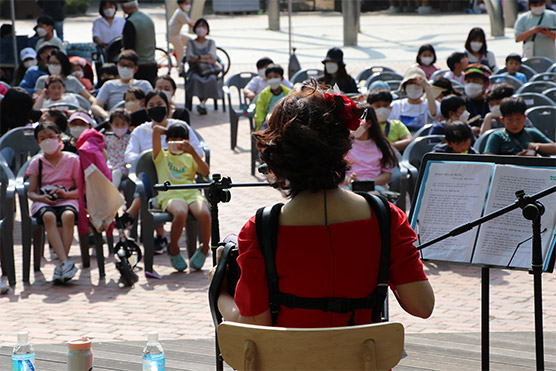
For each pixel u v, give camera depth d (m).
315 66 24.47
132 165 8.79
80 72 15.63
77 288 8.07
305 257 3.06
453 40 30.95
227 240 3.77
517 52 26.73
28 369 4.54
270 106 12.88
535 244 4.22
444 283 7.98
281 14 46.50
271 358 2.97
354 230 3.08
